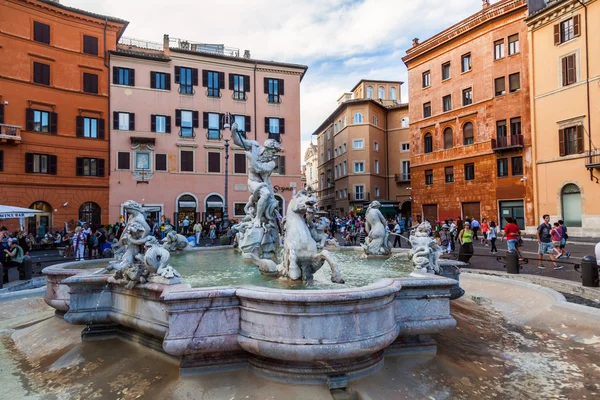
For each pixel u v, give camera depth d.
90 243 18.97
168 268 4.74
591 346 5.40
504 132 34.53
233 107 42.22
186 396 3.90
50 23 34.94
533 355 5.18
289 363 4.08
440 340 5.44
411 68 43.91
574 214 29.33
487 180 35.69
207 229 35.03
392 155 57.81
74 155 35.59
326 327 3.86
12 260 11.92
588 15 28.23
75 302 5.43
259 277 5.95
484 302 8.42
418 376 4.34
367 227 9.06
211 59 41.50
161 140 39.06
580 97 28.72
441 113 40.19
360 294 3.89
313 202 5.50
